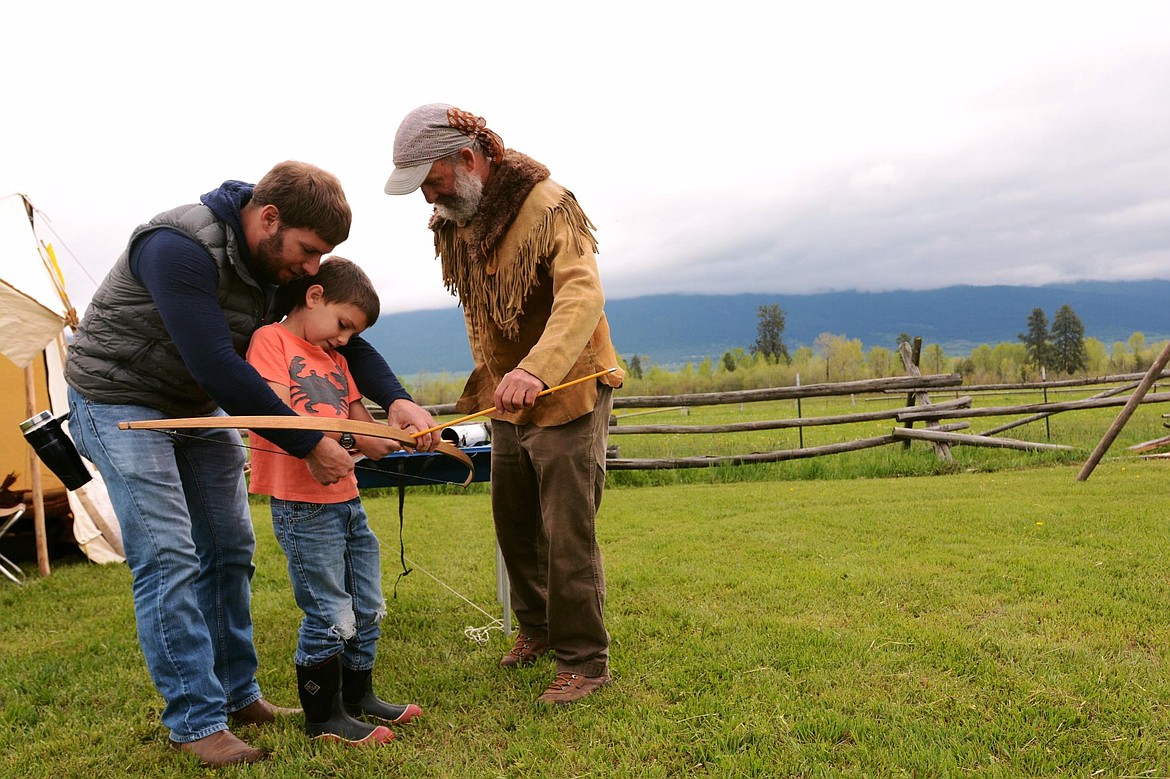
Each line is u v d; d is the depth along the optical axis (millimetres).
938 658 3047
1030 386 16922
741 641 3346
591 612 2883
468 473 3213
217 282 2395
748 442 14961
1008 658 3014
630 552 5445
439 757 2469
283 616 4258
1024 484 7805
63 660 3641
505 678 3115
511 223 2775
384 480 3514
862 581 4254
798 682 2881
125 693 3117
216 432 2670
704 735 2502
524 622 3279
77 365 2447
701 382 82000
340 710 2584
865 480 9219
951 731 2443
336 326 2645
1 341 5754
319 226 2387
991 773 2188
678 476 10211
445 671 3221
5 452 6992
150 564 2412
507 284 2809
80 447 2486
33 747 2660
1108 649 3086
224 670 2738
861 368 82125
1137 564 4367
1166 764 2215
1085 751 2293
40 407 7172
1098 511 5949
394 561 5598
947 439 10398
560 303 2652
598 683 2906
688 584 4406
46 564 6098
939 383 11148
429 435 2664
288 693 3076
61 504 6699
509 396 2547
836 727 2488
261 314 2602
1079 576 4152
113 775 2430
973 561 4602
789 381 81250
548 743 2494
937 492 7590
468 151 2695
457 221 2859
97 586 5578
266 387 2338
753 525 6250
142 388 2453
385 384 2803
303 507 2457
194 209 2379
